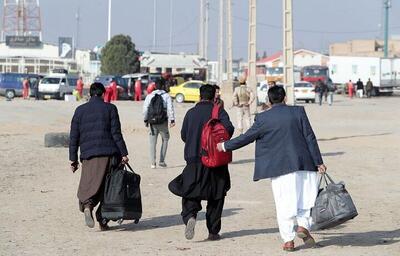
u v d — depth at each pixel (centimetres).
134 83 7662
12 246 1152
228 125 1175
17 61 13912
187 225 1163
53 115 4622
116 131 1284
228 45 6469
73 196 1680
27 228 1310
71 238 1225
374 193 1772
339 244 1169
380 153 2741
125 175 1270
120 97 7588
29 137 3231
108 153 1270
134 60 13212
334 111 5934
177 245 1166
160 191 1764
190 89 7138
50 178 1972
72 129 1292
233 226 1348
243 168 2252
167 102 2180
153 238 1230
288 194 1085
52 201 1609
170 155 2583
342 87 10238
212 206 1197
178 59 11688
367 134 3697
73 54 15862
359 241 1197
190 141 1170
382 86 9738
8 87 8012
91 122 1277
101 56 13725
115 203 1255
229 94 6209
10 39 15538
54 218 1414
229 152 1159
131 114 4994
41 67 14075
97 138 1271
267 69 11362
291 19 3256
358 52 17225
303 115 1100
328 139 3378
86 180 1266
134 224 1366
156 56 11662
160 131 2186
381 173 2155
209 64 11900
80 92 6906
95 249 1132
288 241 1102
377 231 1296
